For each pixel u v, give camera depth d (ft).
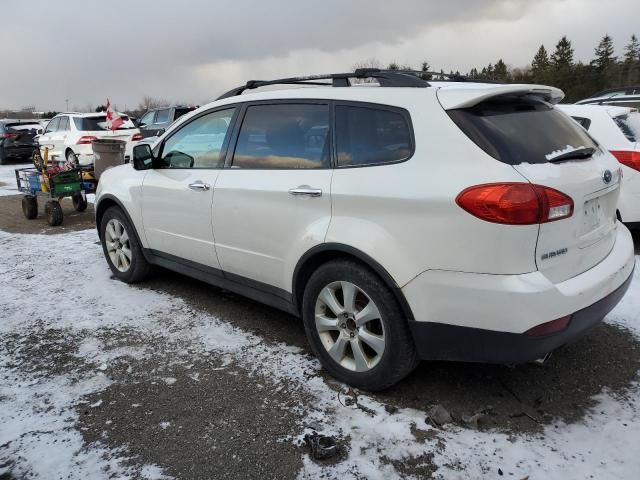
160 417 9.40
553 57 225.15
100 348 12.10
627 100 23.81
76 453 8.48
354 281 9.48
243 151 11.94
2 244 22.41
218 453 8.42
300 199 10.27
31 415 9.52
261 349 11.89
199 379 10.65
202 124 13.24
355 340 9.81
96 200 16.97
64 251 20.86
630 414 9.14
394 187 8.82
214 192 12.23
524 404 9.52
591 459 8.04
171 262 14.64
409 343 9.17
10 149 63.21
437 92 8.99
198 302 14.83
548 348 8.18
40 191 26.76
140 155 14.08
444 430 8.82
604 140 17.97
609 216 9.94
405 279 8.71
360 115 9.78
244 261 11.92
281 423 9.12
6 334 12.92
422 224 8.46
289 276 10.84
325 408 9.51
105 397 10.07
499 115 8.91
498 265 7.90
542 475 7.73
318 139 10.37
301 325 13.17
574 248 8.63
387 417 9.20
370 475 7.85
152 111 57.93
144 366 11.24
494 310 7.99
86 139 45.37
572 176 8.51
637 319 12.71
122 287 16.24
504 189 7.79
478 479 7.71
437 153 8.58
